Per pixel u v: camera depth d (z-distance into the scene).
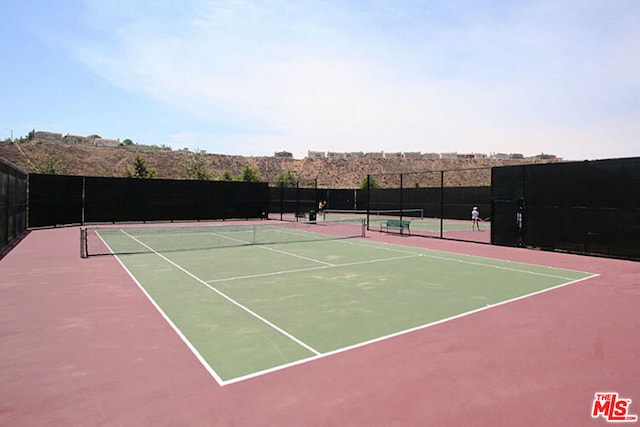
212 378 4.79
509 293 9.01
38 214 24.45
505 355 5.52
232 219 33.72
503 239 17.80
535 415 4.04
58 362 5.25
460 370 5.04
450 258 14.14
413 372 4.97
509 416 4.01
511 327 6.68
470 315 7.32
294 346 5.79
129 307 7.75
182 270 11.53
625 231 14.09
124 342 5.94
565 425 3.86
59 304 7.96
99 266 12.14
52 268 11.80
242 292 8.96
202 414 4.00
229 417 3.94
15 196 18.88
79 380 4.74
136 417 3.94
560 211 15.92
